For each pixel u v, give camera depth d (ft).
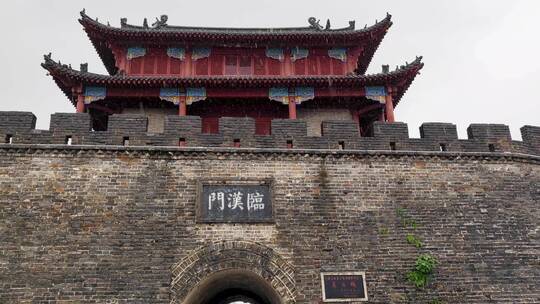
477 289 55.67
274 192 58.59
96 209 55.98
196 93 89.15
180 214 56.49
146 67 95.04
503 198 61.72
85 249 53.88
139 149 59.21
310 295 53.88
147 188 57.52
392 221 58.54
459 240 58.23
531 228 60.54
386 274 55.62
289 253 55.72
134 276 53.16
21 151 58.13
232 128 61.98
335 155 61.41
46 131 59.47
